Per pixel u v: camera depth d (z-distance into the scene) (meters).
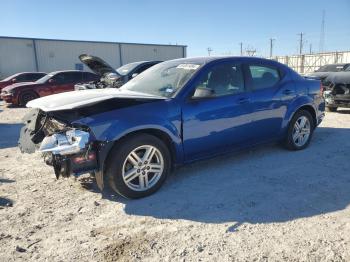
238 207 3.71
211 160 5.30
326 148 5.92
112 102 3.84
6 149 6.57
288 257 2.79
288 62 43.28
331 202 3.78
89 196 4.11
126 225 3.40
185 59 5.11
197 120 4.31
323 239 3.04
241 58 4.99
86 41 32.66
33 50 30.22
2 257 2.90
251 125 4.94
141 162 3.94
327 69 12.75
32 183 4.57
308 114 5.82
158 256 2.87
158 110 4.02
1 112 12.96
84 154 3.62
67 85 15.33
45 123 4.36
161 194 4.11
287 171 4.78
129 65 11.47
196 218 3.50
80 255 2.92
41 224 3.46
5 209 3.79
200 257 2.83
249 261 2.75
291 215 3.50
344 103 9.37
